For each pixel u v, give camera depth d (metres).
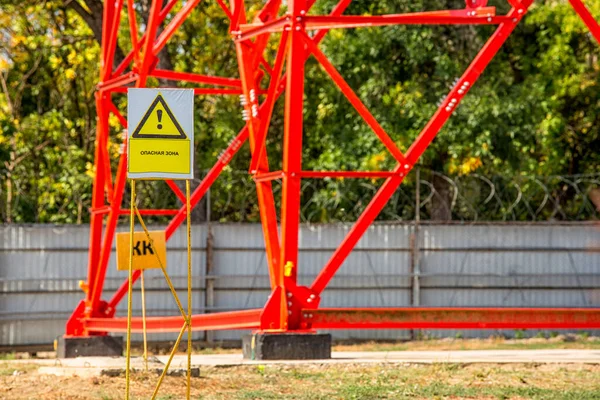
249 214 44.41
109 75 24.70
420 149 20.20
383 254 35.50
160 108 11.45
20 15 45.75
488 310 19.92
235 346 34.91
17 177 40.41
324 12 40.88
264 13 21.23
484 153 38.72
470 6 20.00
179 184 38.03
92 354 25.11
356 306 35.34
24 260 34.00
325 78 45.50
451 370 18.75
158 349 34.38
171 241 34.81
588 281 35.66
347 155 39.97
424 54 39.38
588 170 48.03
